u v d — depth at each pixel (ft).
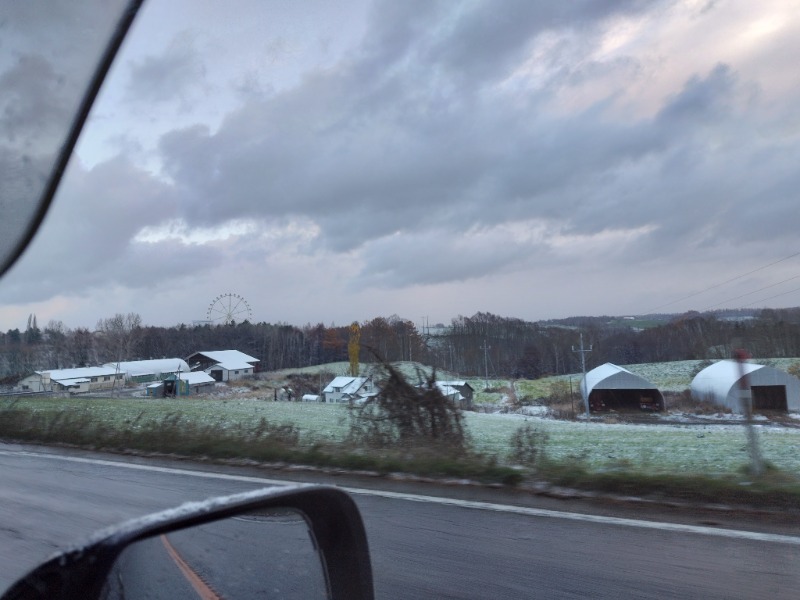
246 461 29.78
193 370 210.18
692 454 38.29
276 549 6.34
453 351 209.26
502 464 27.55
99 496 23.31
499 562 15.71
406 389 37.52
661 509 19.93
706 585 13.97
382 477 25.86
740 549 16.05
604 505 20.65
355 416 38.01
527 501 21.50
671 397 143.95
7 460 31.58
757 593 13.48
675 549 16.20
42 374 157.79
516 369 215.72
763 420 101.40
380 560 15.97
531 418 101.76
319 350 244.42
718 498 20.40
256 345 240.53
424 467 25.98
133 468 28.94
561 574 14.87
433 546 16.97
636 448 42.73
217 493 23.67
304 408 84.38
